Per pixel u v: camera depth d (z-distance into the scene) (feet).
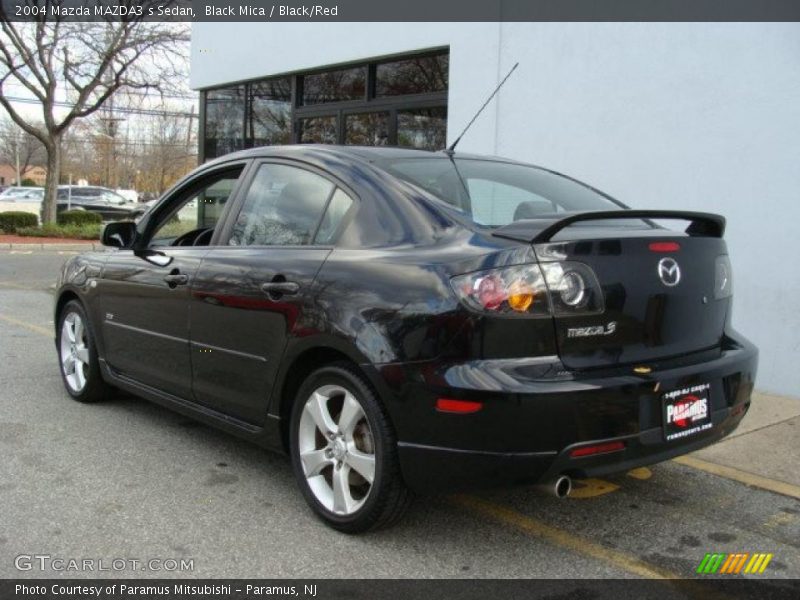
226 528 11.48
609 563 10.75
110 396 18.16
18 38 68.13
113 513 11.90
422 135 28.40
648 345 10.51
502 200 12.12
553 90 23.11
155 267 14.93
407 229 11.00
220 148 38.83
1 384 19.62
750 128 18.90
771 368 18.94
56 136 74.02
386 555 10.77
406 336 10.06
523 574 10.36
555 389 9.43
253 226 13.41
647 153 20.98
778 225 18.56
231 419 13.28
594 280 9.96
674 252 10.88
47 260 54.95
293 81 33.91
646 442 10.10
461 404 9.56
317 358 11.66
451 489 10.02
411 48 27.61
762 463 14.71
